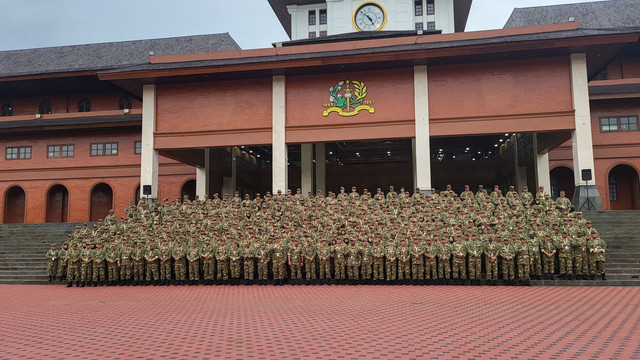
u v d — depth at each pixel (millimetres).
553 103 23516
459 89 24344
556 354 7523
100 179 35906
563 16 36562
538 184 28125
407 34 32531
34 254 22641
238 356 7570
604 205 31281
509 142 34125
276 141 25359
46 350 8281
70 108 38156
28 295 16078
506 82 24000
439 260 17078
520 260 16516
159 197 35250
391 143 35000
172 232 19469
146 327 10070
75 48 39688
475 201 21281
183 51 38156
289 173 34625
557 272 17250
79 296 15633
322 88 25562
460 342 8383
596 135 31859
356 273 17344
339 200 22125
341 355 7566
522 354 7539
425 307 12141
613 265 17438
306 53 25172
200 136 26188
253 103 26000
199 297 14703
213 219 20875
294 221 19672
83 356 7797
